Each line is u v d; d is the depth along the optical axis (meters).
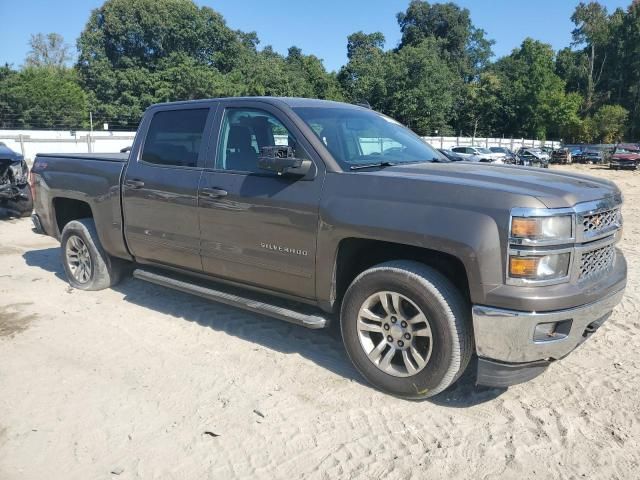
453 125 75.56
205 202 4.27
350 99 65.81
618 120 70.81
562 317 3.05
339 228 3.52
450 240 3.11
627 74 83.62
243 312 5.15
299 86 61.94
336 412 3.43
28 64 79.12
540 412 3.43
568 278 3.10
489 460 2.97
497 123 73.81
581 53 87.94
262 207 3.91
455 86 74.12
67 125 56.41
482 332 3.11
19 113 54.91
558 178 3.55
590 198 3.28
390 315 3.49
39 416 3.39
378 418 3.36
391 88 62.56
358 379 3.84
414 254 3.56
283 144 3.97
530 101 70.12
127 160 5.05
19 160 10.17
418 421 3.33
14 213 10.43
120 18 67.69
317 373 3.93
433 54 63.78
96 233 5.61
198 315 5.09
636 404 3.51
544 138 70.81
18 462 2.95
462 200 3.17
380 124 4.61
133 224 4.94
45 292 5.77
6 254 7.54
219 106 4.44
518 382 3.26
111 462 2.96
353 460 2.97
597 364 4.07
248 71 66.06
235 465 2.93
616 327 4.77
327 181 3.67
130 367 4.04
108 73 64.31
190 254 4.50
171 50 70.12
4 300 5.51
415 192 3.33
